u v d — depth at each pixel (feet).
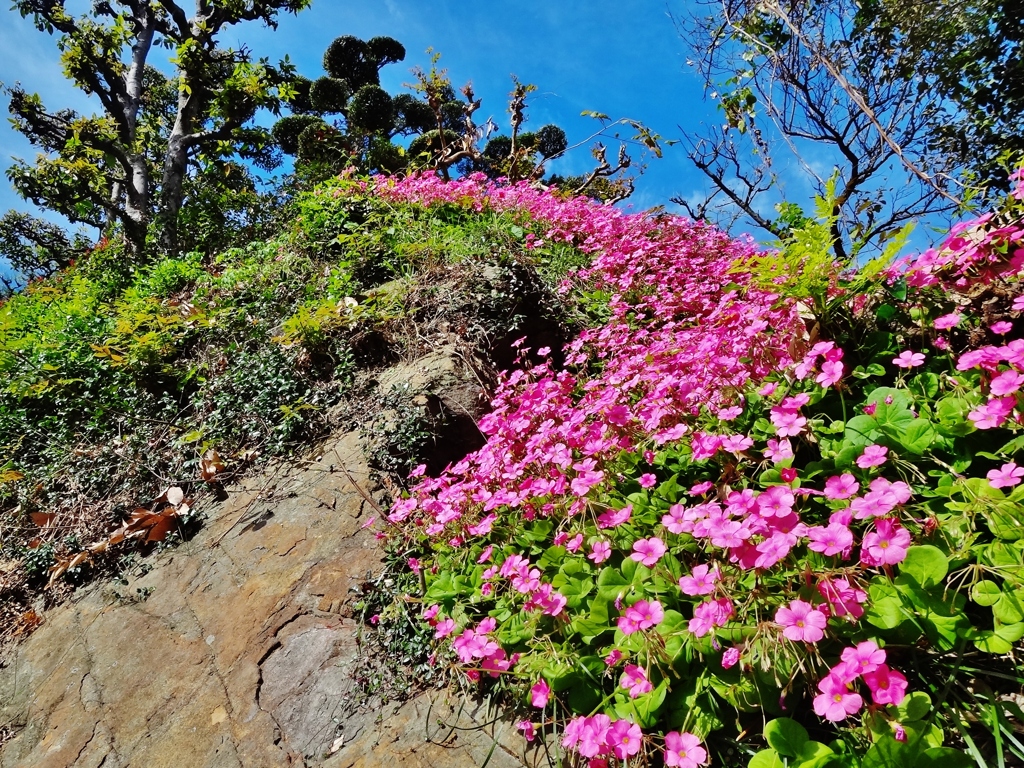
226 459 13.47
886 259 7.16
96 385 16.92
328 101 75.56
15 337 20.20
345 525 10.75
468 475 10.27
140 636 9.89
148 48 45.75
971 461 6.20
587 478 7.66
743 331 9.02
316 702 8.00
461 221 24.45
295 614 9.36
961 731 4.63
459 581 8.30
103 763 8.12
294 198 33.99
